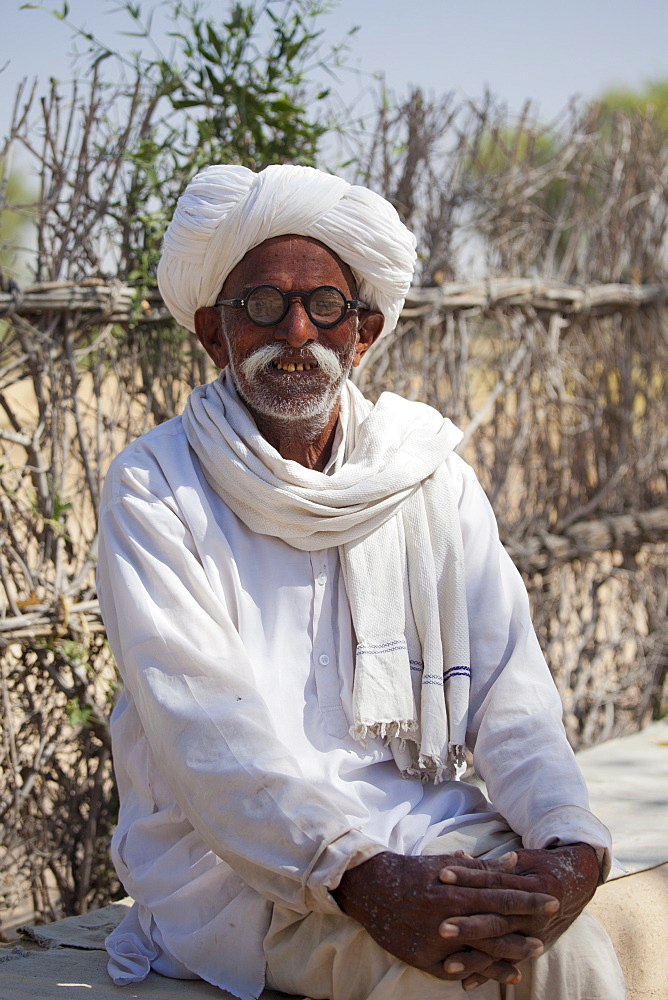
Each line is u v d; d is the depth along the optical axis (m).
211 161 3.01
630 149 4.16
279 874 1.60
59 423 2.82
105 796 2.91
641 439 4.29
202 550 1.85
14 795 2.70
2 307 2.70
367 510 1.89
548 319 3.94
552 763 1.77
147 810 1.92
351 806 1.76
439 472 2.02
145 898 1.85
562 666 4.03
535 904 1.49
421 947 1.51
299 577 1.89
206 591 1.80
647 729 3.51
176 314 2.19
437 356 3.58
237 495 1.89
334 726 1.83
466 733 1.93
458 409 3.62
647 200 4.21
